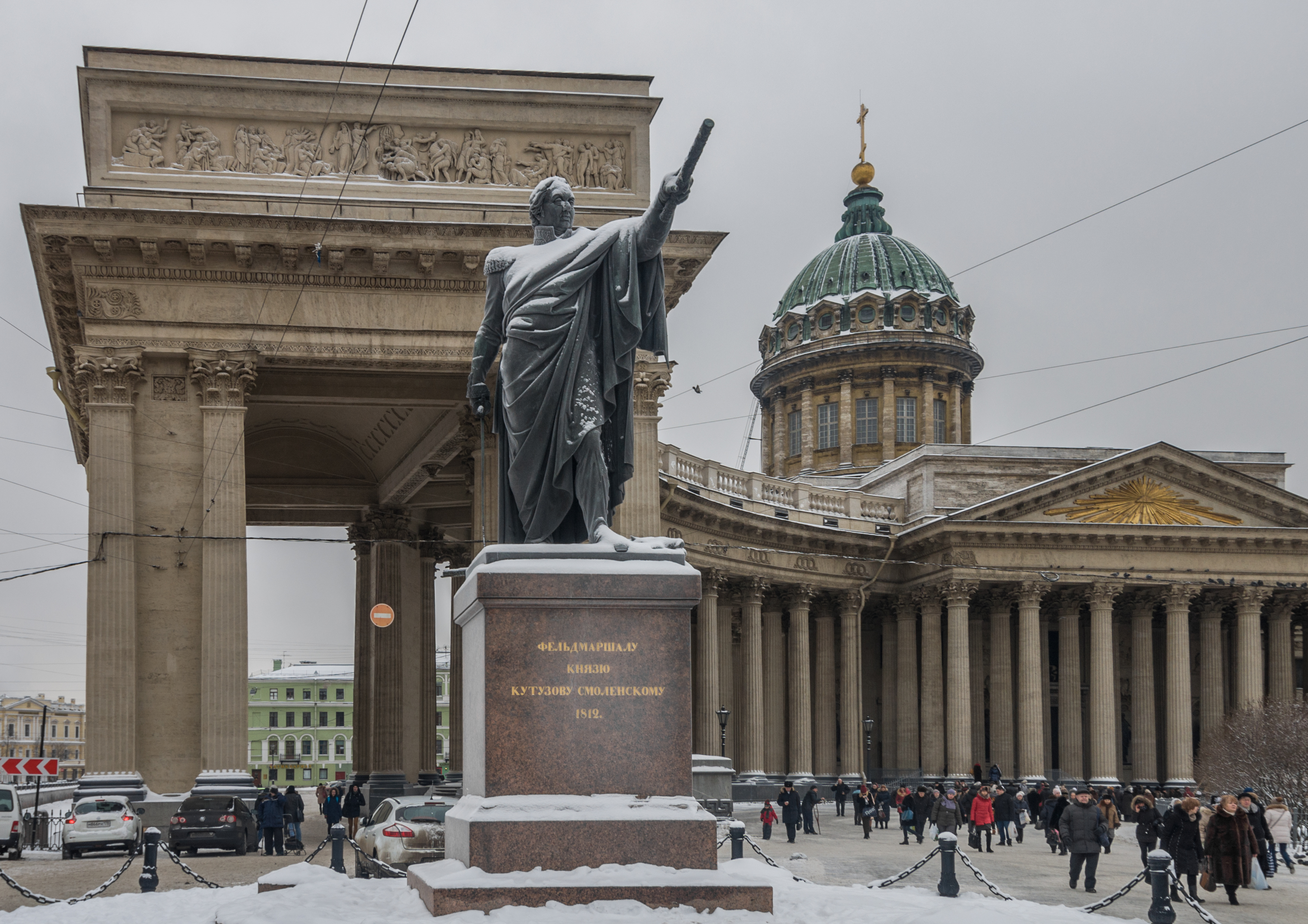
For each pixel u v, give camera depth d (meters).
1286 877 28.91
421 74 39.06
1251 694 68.62
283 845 31.66
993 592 69.62
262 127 38.25
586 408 11.91
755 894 10.19
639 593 10.89
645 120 39.81
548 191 12.77
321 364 37.56
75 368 36.78
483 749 10.76
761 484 66.75
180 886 22.78
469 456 41.59
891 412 90.75
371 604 53.38
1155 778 69.62
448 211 38.38
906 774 69.31
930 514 71.06
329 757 135.25
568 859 10.40
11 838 30.62
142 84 37.41
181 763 35.34
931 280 95.94
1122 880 27.47
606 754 10.74
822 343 93.06
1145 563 68.62
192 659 35.78
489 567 10.86
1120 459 68.56
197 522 36.34
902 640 71.19
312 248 36.88
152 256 36.22
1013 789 47.12
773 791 61.44
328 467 54.22
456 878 10.08
